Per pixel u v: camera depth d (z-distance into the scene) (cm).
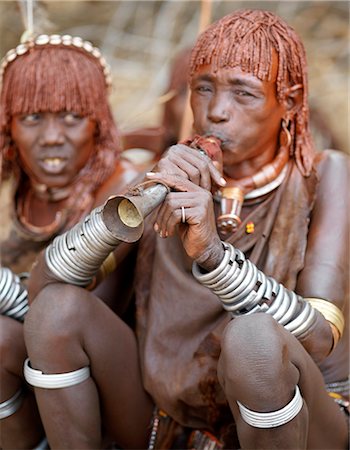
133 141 1019
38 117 749
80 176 771
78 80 749
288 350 541
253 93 618
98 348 616
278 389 532
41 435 689
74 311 598
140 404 660
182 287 635
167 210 555
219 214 646
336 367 705
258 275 580
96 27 1747
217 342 623
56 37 757
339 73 1723
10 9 1553
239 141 623
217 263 570
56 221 765
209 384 624
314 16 1784
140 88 1659
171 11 1727
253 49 618
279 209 646
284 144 649
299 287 631
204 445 654
